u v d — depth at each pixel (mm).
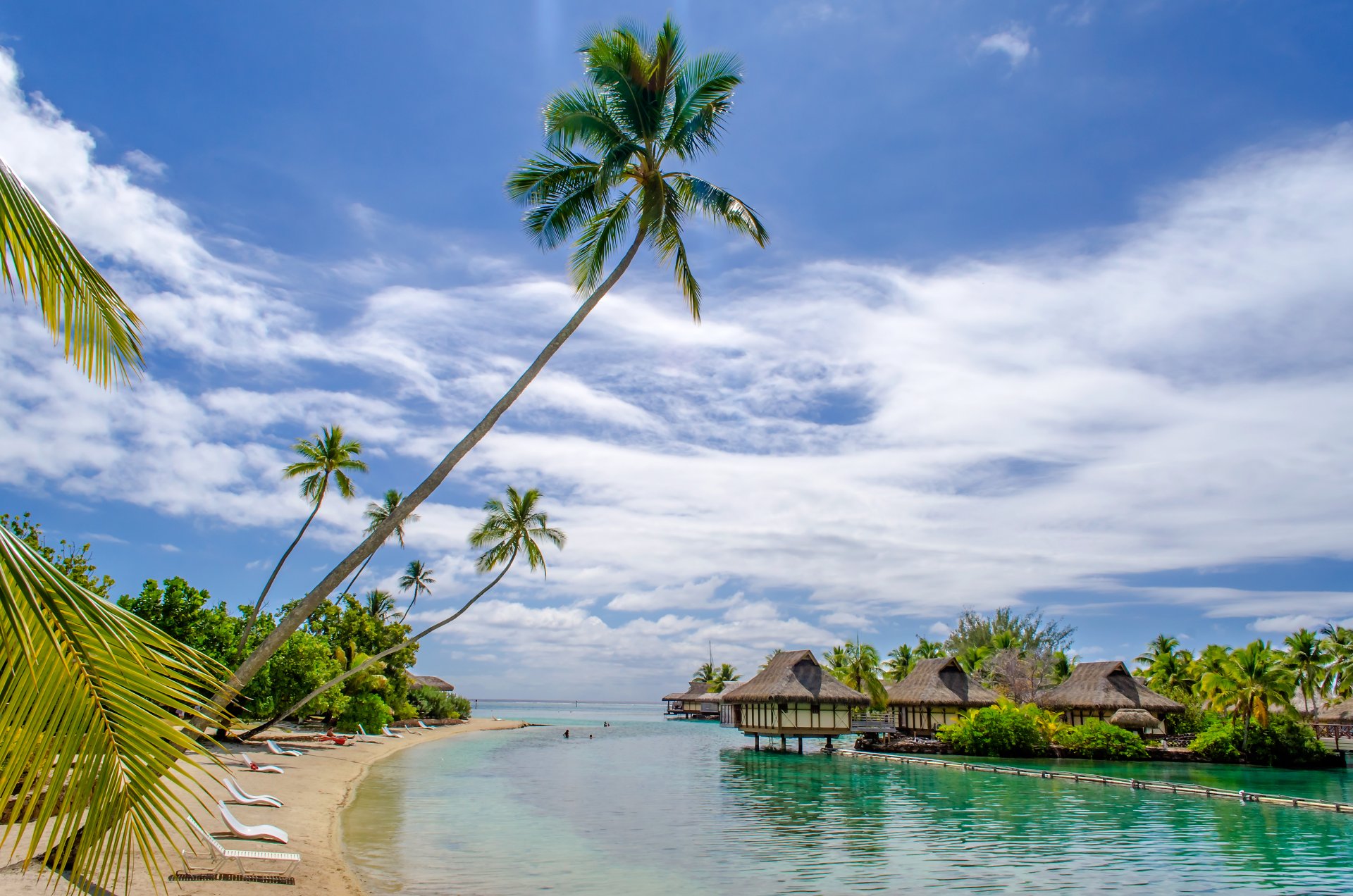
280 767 28953
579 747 55812
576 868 15664
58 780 3514
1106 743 42156
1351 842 19203
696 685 134125
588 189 14844
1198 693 53438
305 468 36531
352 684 55719
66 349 4270
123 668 3691
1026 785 30953
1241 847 18422
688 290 15211
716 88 14883
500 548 39688
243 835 14242
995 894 14055
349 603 57875
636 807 24734
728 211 14812
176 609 34906
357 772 33375
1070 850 18000
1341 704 59125
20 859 10062
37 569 3549
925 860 16719
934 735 51781
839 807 25000
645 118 14625
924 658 84062
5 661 3473
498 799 26266
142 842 3648
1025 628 74875
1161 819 22609
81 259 4266
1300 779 35219
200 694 3957
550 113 14625
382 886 13695
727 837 19375
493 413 11586
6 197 3840
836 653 75562
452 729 74750
